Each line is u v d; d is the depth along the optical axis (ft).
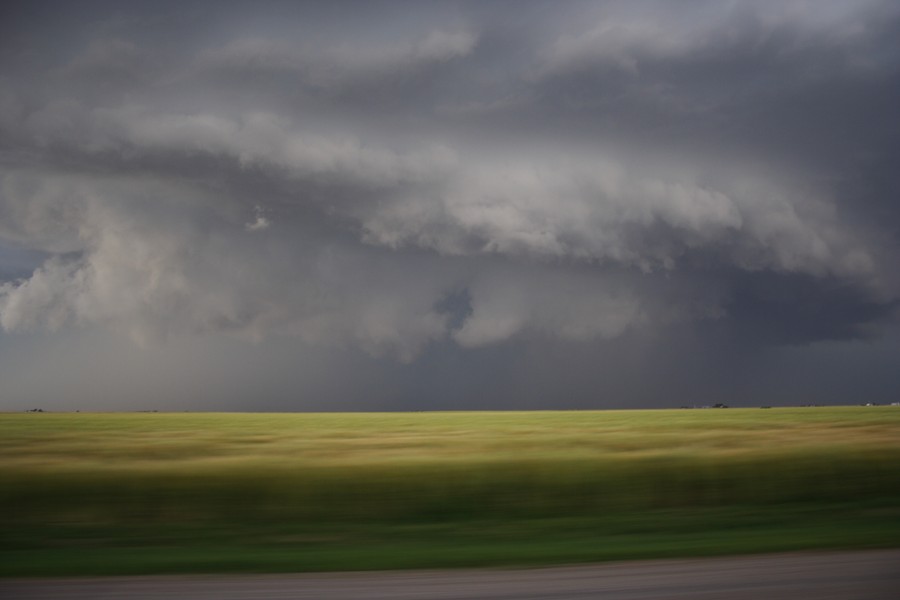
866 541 32.68
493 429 140.77
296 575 27.35
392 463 61.11
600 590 24.02
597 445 94.89
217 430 146.00
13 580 26.76
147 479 54.95
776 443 91.66
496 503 52.42
